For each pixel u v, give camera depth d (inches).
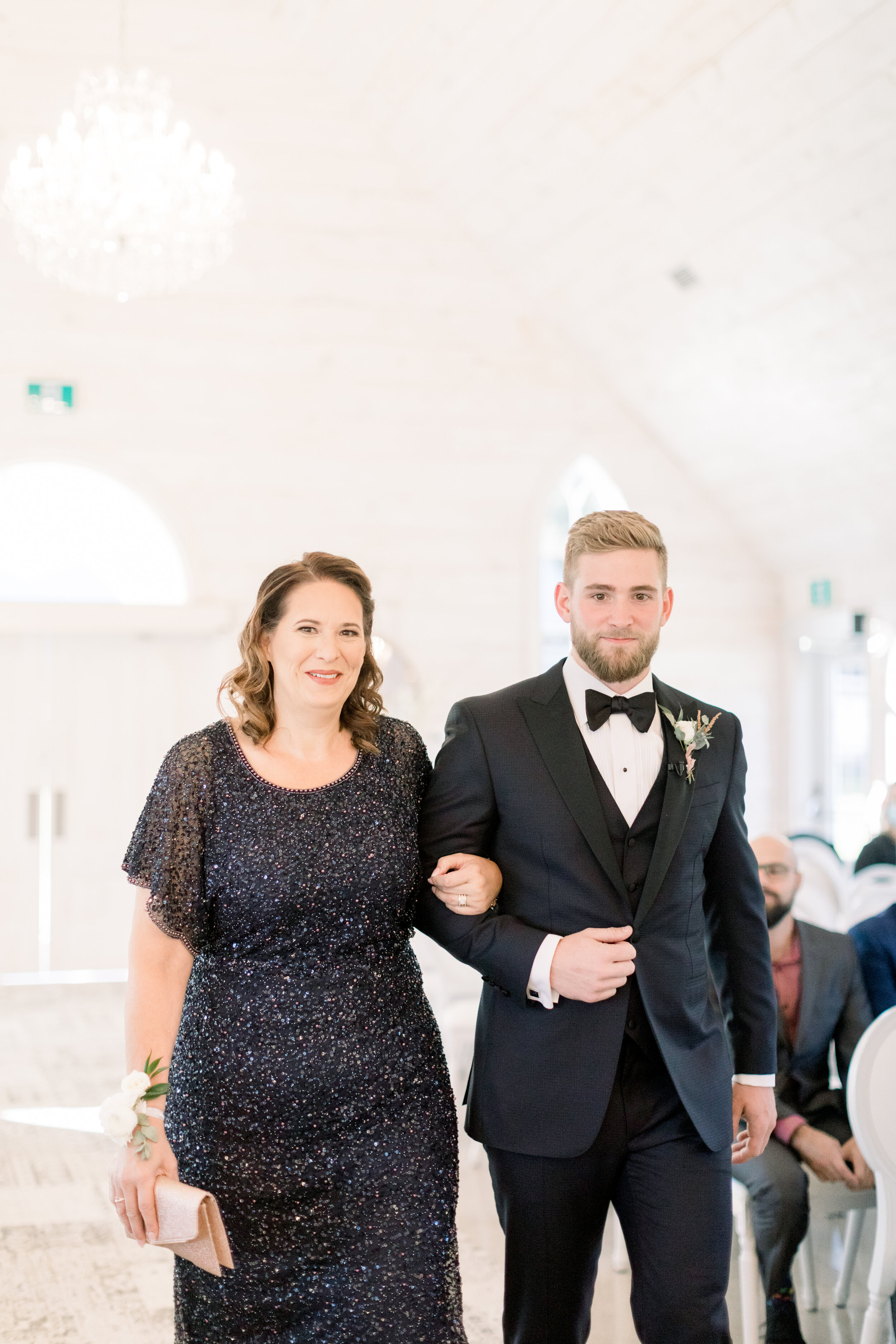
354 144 271.6
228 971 73.6
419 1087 74.4
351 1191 72.2
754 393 255.8
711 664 303.6
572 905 77.0
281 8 255.8
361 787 76.9
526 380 287.9
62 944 271.0
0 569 264.8
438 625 284.5
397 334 280.2
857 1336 107.0
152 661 275.0
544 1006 76.7
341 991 73.3
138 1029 70.5
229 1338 72.3
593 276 258.5
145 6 255.4
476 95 229.5
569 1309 77.5
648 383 279.4
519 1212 77.0
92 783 272.4
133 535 272.5
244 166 268.5
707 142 200.1
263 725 76.5
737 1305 116.5
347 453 278.7
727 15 173.5
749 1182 106.1
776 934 115.2
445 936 78.1
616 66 196.1
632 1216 77.4
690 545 301.6
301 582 76.6
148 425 267.3
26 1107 180.7
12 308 258.8
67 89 250.5
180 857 73.1
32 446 260.7
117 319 264.8
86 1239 134.2
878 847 187.8
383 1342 70.4
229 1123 71.8
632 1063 77.3
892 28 159.8
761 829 306.5
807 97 179.3
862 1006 115.9
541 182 240.5
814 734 306.2
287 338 274.2
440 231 278.8
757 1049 83.2
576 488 301.3
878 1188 99.0
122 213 171.3
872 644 274.1
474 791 79.0
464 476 285.6
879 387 228.8
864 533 270.7
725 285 231.8
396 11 223.1
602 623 78.6
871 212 193.2
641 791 80.1
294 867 73.0
